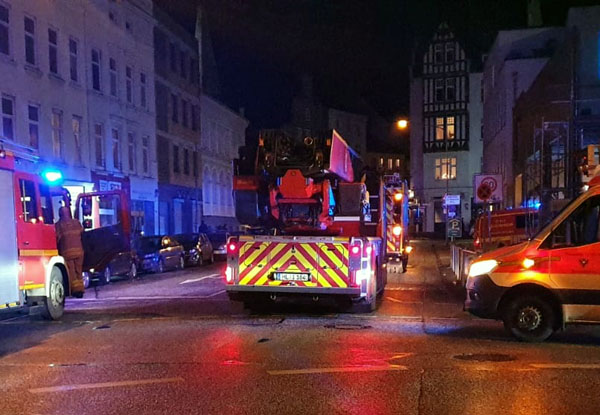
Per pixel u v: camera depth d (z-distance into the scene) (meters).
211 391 6.31
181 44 40.78
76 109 28.05
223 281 19.45
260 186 12.52
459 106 62.00
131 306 13.45
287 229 12.26
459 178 61.88
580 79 24.22
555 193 22.52
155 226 35.94
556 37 39.59
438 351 8.27
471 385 6.46
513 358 7.80
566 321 8.79
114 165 31.67
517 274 8.92
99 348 8.63
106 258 15.89
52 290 11.38
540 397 6.00
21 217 10.51
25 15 24.70
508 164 37.75
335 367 7.33
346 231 12.85
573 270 8.73
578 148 21.02
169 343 8.93
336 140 12.39
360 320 11.16
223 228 41.72
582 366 7.32
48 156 25.84
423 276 20.23
